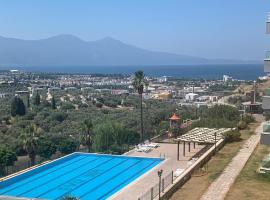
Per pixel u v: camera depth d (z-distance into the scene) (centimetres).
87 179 3984
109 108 11975
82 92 18838
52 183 3847
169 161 4325
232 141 4869
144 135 6569
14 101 9631
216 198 2723
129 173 4184
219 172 3441
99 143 5712
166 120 7862
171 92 18550
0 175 4297
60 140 5944
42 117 9144
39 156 5428
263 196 2747
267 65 3406
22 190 3625
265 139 3372
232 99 10744
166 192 2833
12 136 6756
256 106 7725
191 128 5884
